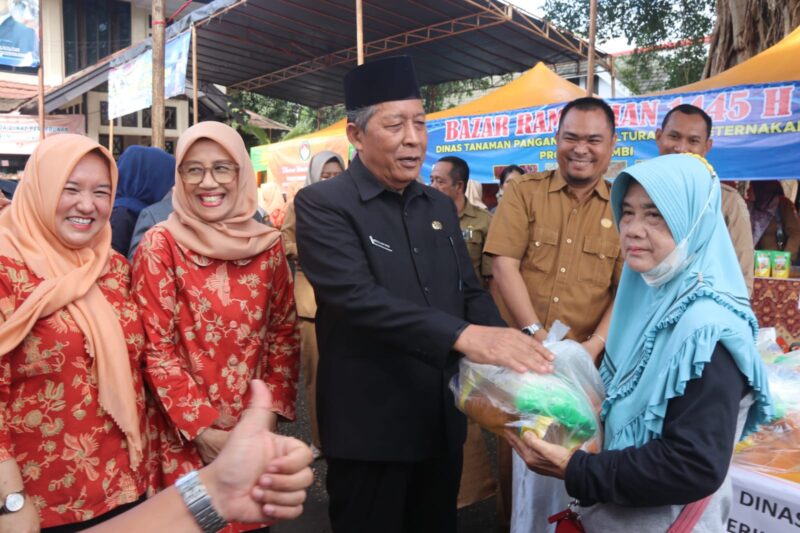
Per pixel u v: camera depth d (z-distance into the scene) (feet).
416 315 5.68
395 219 6.53
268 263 7.05
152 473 6.63
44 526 5.65
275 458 3.01
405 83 6.11
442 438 6.59
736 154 16.51
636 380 4.86
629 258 4.88
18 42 43.65
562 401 4.94
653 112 17.98
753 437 6.08
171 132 53.47
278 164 34.68
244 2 32.86
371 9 34.27
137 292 6.48
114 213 9.55
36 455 5.62
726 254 4.79
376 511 6.54
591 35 25.54
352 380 6.40
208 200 6.68
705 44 45.78
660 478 4.29
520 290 8.48
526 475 6.70
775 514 5.70
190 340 6.57
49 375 5.64
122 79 41.34
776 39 22.66
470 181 20.97
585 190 8.53
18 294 5.63
